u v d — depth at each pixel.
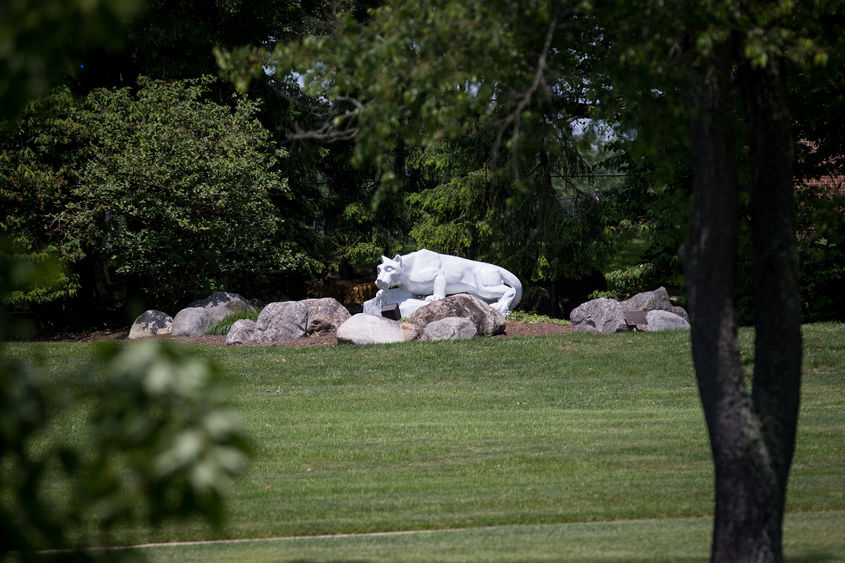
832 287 84.50
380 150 22.14
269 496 34.12
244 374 60.72
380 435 44.66
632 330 73.19
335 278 130.50
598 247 102.81
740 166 33.19
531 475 36.66
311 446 42.47
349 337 68.69
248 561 25.05
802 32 27.06
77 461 8.22
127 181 85.12
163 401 7.54
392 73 21.80
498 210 106.31
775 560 20.56
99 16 8.06
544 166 100.88
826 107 50.47
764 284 21.66
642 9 21.55
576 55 33.75
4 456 7.98
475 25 21.28
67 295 95.56
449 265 79.44
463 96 23.72
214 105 92.12
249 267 95.69
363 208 121.44
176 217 84.62
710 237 20.66
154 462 7.24
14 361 8.19
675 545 25.77
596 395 54.12
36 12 8.08
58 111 84.00
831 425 44.12
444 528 29.80
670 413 48.91
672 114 23.80
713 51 21.11
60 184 88.06
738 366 20.62
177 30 95.88
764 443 20.75
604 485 34.81
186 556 25.98
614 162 95.31
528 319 79.94
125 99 90.38
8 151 87.50
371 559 24.81
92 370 7.79
